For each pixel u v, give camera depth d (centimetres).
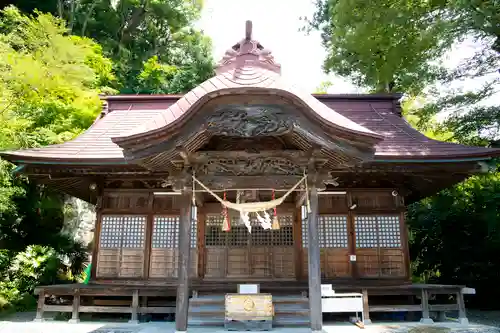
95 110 1808
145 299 1085
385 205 1202
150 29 3912
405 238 1164
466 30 1479
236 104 742
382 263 1151
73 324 998
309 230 820
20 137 1412
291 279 1138
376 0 1587
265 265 1153
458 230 1634
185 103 782
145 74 3195
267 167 851
